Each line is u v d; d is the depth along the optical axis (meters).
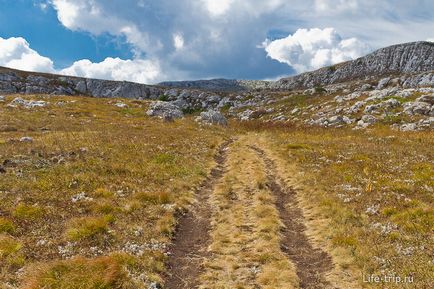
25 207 17.69
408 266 14.09
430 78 120.44
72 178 23.05
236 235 17.89
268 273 14.28
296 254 16.38
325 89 144.38
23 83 141.62
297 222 20.08
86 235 15.84
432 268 13.74
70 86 155.75
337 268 14.70
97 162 27.16
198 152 35.97
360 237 16.95
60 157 27.66
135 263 14.09
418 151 35.34
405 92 75.62
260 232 18.03
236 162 33.00
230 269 14.86
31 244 14.73
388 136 49.12
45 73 159.88
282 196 24.61
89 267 12.89
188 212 20.97
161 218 18.84
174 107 77.38
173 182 24.92
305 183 25.89
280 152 36.78
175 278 14.13
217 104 153.88
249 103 145.00
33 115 54.88
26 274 12.58
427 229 17.27
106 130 45.97
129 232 16.92
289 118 92.44
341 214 19.61
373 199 21.70
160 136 43.03
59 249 14.66
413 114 63.28
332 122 69.19
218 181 27.61
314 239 17.69
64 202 19.38
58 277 12.19
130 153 31.61
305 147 39.00
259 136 52.44
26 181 21.67
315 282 13.97
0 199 18.69
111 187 22.58
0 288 11.54
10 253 13.76
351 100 87.00
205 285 13.59
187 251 16.44
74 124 50.31
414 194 22.25
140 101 86.75
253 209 21.33
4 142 31.45
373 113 67.25
